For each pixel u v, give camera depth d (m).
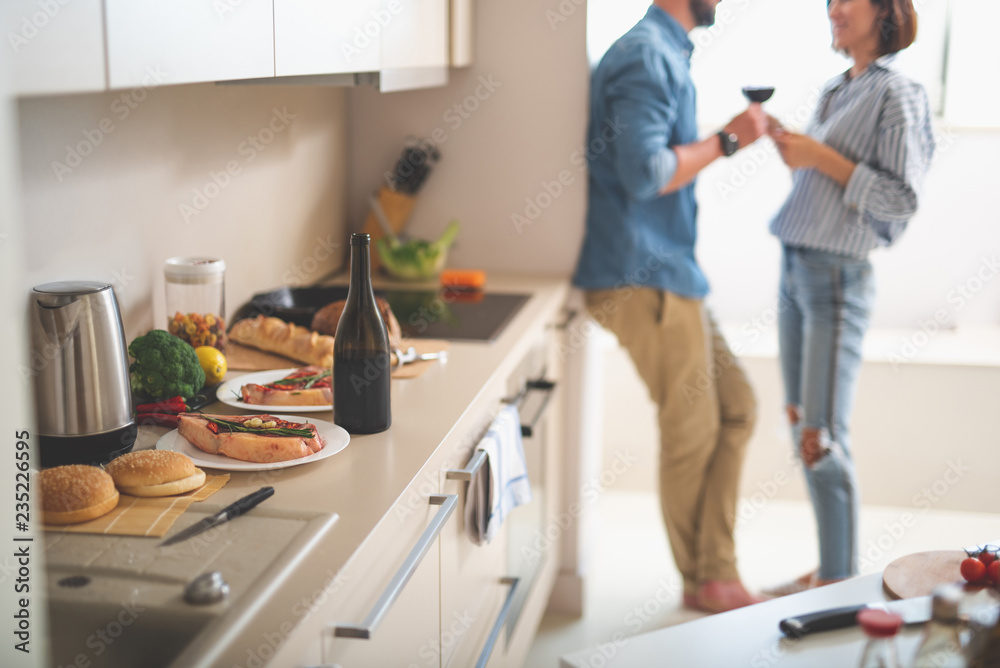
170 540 0.94
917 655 0.77
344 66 1.52
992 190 3.61
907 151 2.36
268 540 0.94
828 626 0.97
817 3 3.48
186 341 1.52
